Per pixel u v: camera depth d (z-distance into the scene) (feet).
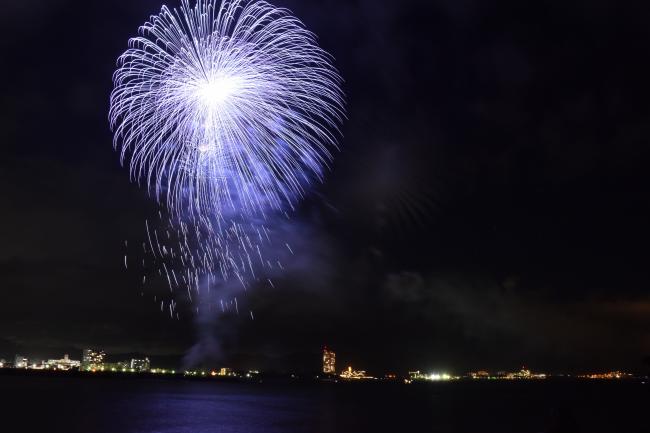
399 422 279.69
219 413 339.36
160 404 409.08
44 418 273.95
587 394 650.02
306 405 428.15
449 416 315.58
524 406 412.36
